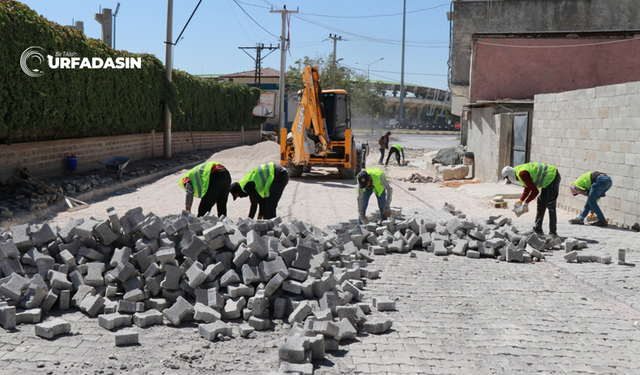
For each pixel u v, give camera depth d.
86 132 17.22
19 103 12.55
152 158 23.30
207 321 4.98
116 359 4.16
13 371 3.89
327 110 19.86
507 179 16.83
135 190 15.29
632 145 10.39
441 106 99.56
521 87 20.30
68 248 5.95
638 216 10.23
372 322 4.96
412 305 5.75
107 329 4.81
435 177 21.14
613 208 11.02
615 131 10.94
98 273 5.62
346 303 5.59
